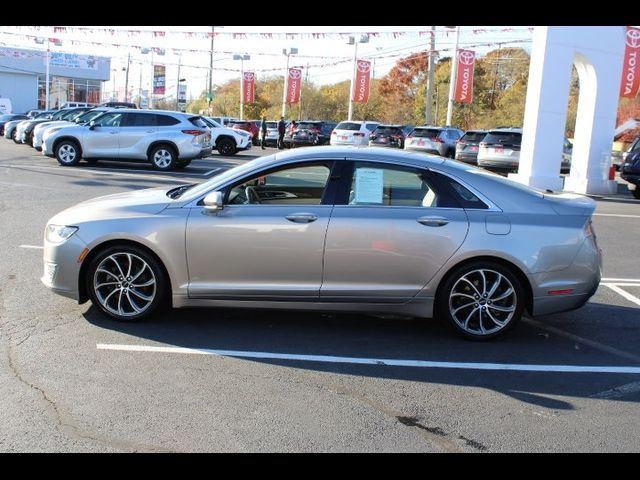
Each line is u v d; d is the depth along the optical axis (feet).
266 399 13.26
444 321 17.19
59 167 56.34
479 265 16.76
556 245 16.70
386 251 16.55
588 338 18.02
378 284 16.76
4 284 20.81
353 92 129.70
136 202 17.63
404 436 11.91
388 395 13.71
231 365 15.06
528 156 56.80
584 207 17.40
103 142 57.52
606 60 57.36
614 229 37.68
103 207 17.51
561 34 54.75
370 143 95.35
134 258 17.17
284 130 101.91
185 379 14.11
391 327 18.31
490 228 16.63
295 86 142.72
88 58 202.80
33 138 70.79
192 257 16.79
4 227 29.73
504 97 210.18
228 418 12.35
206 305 17.11
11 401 12.71
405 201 16.97
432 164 17.26
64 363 14.70
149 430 11.78
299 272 16.70
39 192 40.63
